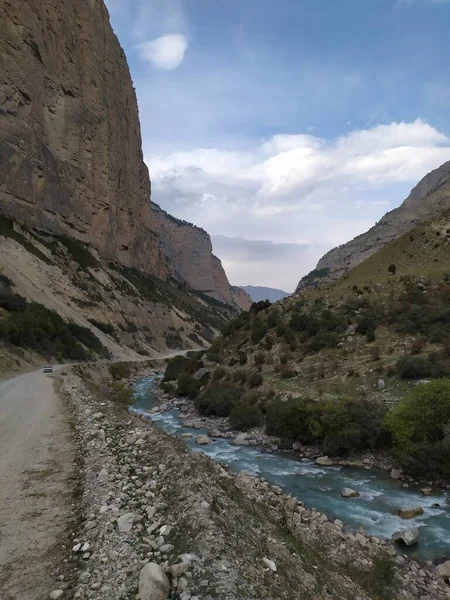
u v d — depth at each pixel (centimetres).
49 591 530
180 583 519
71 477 973
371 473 2112
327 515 1560
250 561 590
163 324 12106
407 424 2153
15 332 4722
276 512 1077
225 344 5650
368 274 6412
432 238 6456
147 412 4041
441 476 1959
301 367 3834
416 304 4041
